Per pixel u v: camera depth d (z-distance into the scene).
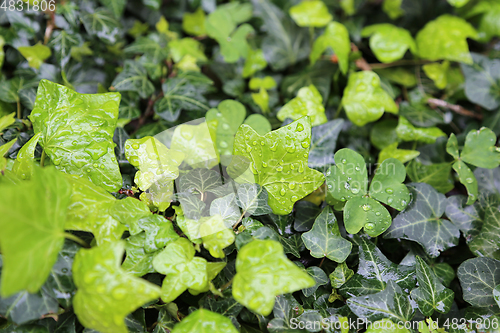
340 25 0.39
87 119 0.30
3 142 0.32
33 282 0.26
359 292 0.30
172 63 0.39
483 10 0.41
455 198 0.33
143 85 0.36
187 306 0.30
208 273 0.28
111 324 0.26
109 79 0.38
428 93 0.40
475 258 0.31
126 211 0.29
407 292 0.30
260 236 0.30
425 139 0.36
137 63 0.37
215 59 0.41
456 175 0.36
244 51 0.39
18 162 0.29
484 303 0.30
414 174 0.34
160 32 0.40
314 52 0.39
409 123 0.36
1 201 0.25
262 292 0.27
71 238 0.28
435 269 0.32
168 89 0.36
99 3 0.39
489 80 0.38
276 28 0.41
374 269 0.31
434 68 0.40
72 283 0.28
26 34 0.36
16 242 0.25
